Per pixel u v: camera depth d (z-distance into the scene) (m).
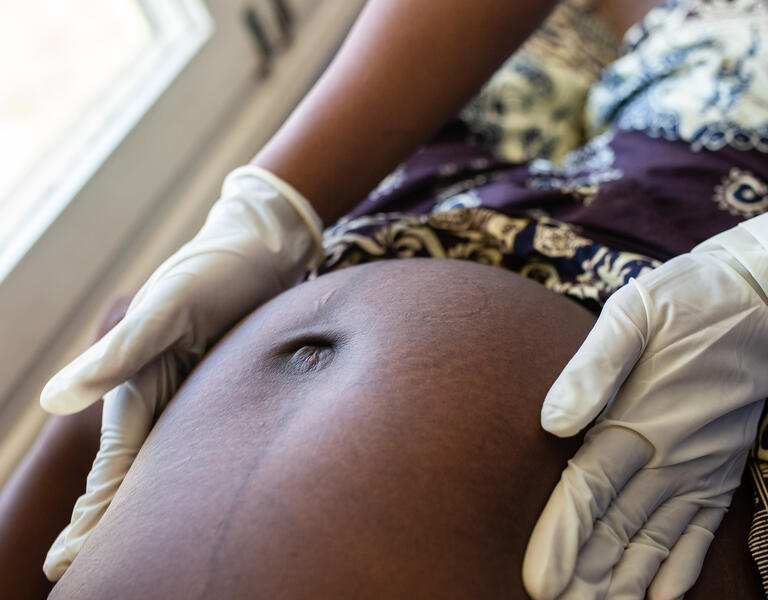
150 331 0.42
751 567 0.37
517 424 0.34
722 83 0.57
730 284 0.38
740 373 0.37
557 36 0.89
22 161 0.80
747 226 0.41
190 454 0.35
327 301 0.42
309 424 0.33
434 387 0.34
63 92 0.84
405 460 0.31
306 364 0.38
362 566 0.28
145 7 0.88
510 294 0.40
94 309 0.82
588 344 0.36
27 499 0.52
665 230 0.50
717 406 0.36
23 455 0.77
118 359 0.41
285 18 1.00
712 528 0.37
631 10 0.99
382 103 0.54
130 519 0.34
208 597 0.28
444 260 0.44
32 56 0.82
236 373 0.39
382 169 0.56
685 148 0.57
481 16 0.52
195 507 0.32
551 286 0.50
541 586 0.30
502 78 0.82
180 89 0.86
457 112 0.58
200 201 0.91
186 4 0.87
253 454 0.33
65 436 0.55
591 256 0.48
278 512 0.30
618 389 0.37
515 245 0.51
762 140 0.54
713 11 0.64
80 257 0.77
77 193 0.76
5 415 0.76
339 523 0.29
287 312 0.42
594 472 0.34
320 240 0.54
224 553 0.29
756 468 0.41
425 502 0.30
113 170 0.79
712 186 0.54
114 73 0.87
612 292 0.46
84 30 0.86
